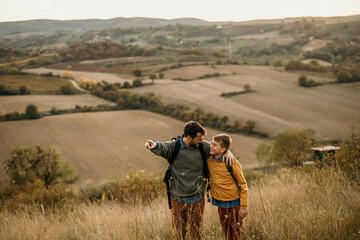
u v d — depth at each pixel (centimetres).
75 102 9206
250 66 15375
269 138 6303
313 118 7594
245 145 5822
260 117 7594
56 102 9112
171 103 8525
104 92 9956
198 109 7625
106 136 5984
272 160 3816
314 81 11131
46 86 11656
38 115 7206
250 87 10619
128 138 5809
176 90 10244
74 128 6469
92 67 16388
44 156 3334
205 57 19800
